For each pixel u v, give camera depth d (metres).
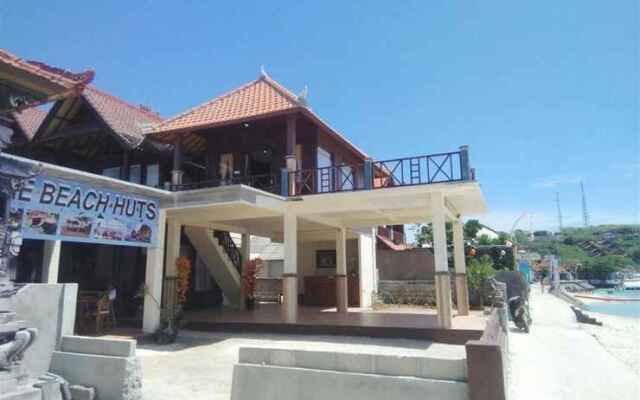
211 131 13.84
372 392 4.00
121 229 9.51
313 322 11.55
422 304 18.19
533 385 7.46
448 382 3.78
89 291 12.51
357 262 17.64
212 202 10.24
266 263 22.08
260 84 13.62
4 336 4.96
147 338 10.38
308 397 4.22
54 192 8.01
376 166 12.14
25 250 11.16
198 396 5.93
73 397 5.25
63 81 5.87
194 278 16.03
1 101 5.82
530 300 28.83
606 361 9.56
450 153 10.16
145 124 13.07
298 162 13.27
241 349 4.64
